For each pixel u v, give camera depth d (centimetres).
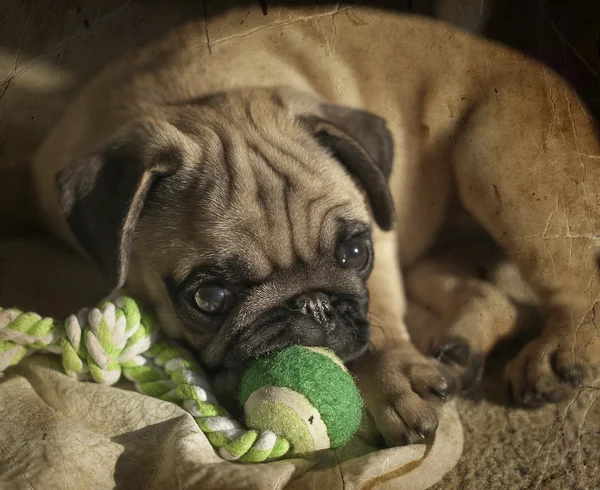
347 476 41
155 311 46
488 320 50
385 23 54
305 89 53
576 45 54
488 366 49
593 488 43
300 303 44
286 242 45
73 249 50
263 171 47
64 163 49
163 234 46
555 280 50
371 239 49
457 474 43
